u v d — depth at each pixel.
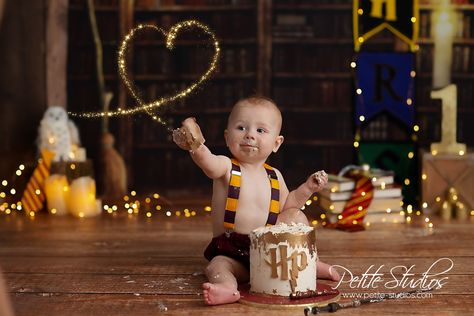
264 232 3.18
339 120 8.50
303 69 8.46
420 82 8.20
